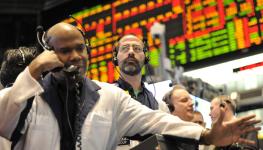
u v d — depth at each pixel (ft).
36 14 16.43
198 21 11.96
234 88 11.71
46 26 14.88
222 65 11.51
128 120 4.83
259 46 10.94
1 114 4.13
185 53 11.94
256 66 11.19
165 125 4.51
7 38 16.63
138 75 8.04
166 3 12.61
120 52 8.10
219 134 4.14
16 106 4.07
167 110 8.07
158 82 10.11
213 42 11.60
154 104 7.82
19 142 4.41
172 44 12.18
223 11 11.64
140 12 13.03
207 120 10.65
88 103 4.75
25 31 16.78
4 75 6.05
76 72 4.55
